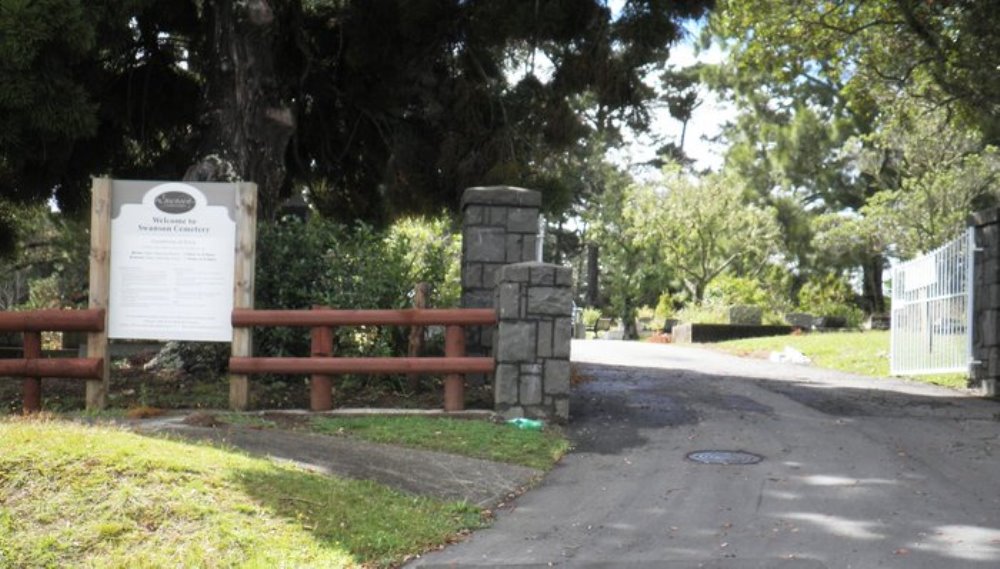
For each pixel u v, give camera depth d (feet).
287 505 20.03
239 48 39.81
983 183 96.43
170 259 31.91
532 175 46.42
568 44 44.21
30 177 46.37
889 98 71.31
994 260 39.88
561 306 31.09
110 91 47.88
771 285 117.91
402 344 36.42
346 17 45.70
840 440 29.17
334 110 51.80
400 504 21.58
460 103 45.42
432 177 49.24
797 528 20.26
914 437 29.63
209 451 22.91
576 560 18.47
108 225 31.81
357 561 18.20
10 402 33.27
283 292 35.78
